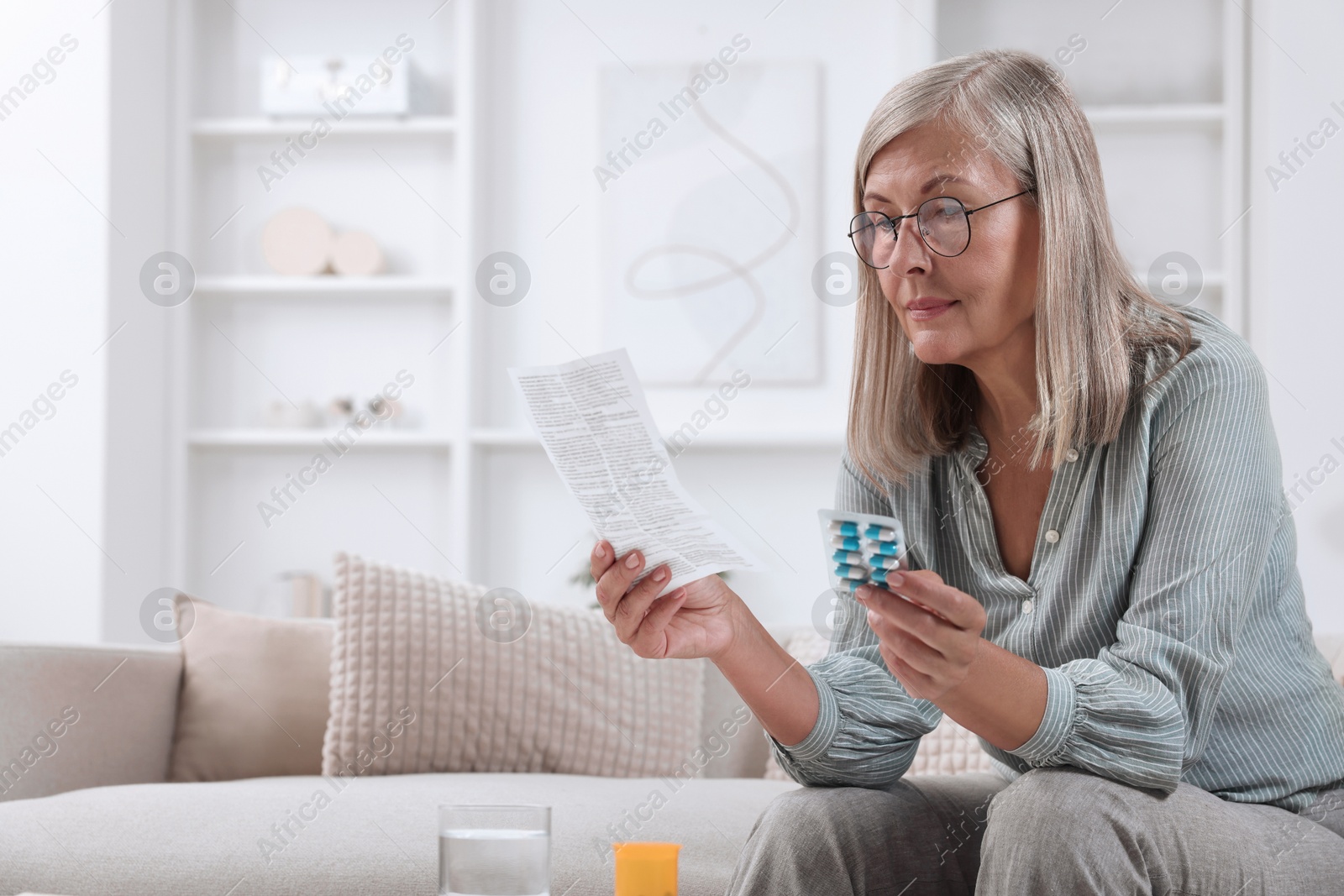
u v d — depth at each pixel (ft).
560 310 11.98
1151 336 3.49
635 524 3.11
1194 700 3.02
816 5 11.98
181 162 11.95
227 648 6.47
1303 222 10.18
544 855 2.61
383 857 4.38
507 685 5.97
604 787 5.40
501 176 12.12
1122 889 2.75
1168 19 11.27
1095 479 3.42
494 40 12.23
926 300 3.50
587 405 2.98
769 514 11.67
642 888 2.72
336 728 5.87
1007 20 11.41
